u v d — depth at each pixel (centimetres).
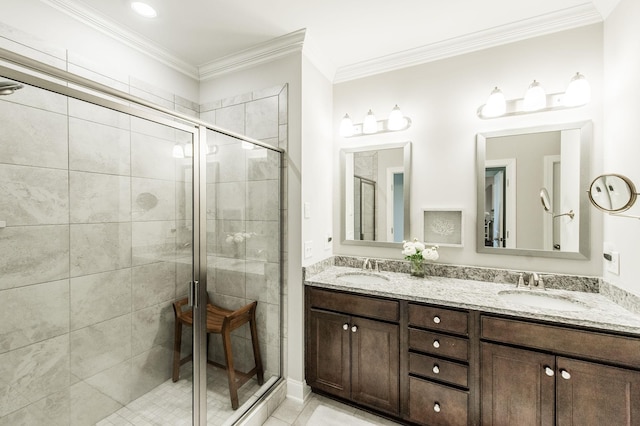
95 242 163
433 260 216
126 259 177
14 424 135
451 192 211
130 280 179
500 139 195
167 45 207
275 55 209
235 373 194
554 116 183
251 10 171
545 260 185
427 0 164
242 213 200
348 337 187
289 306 207
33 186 139
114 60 185
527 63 188
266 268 211
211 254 181
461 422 156
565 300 166
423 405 165
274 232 209
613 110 159
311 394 210
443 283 193
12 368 134
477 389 153
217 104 235
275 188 208
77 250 156
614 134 157
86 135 158
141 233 183
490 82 199
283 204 208
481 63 201
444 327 160
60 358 150
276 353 211
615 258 155
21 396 137
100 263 165
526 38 188
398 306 172
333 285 192
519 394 143
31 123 137
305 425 179
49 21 153
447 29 191
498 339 148
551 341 137
